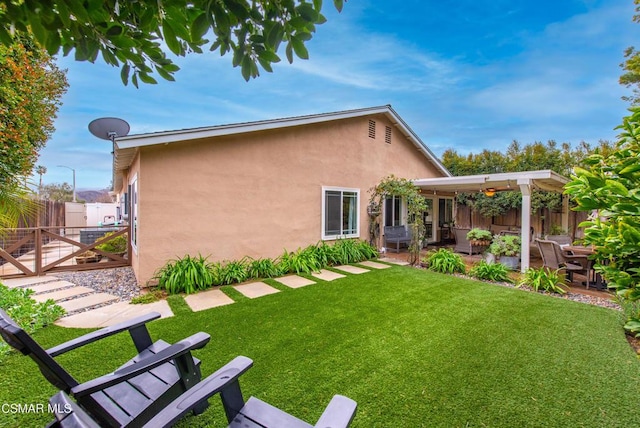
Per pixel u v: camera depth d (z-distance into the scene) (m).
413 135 10.95
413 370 2.85
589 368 2.91
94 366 2.84
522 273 6.86
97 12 1.43
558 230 11.52
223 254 6.58
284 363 2.96
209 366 2.90
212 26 1.44
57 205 11.78
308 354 3.15
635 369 2.89
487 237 8.77
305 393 2.48
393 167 10.73
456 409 2.30
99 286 5.81
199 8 1.43
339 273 7.08
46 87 8.69
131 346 3.24
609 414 2.26
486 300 5.02
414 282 6.21
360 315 4.30
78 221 13.91
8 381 2.57
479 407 2.33
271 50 1.62
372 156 9.89
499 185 9.38
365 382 2.64
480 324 3.99
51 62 8.61
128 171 8.30
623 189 1.74
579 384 2.64
